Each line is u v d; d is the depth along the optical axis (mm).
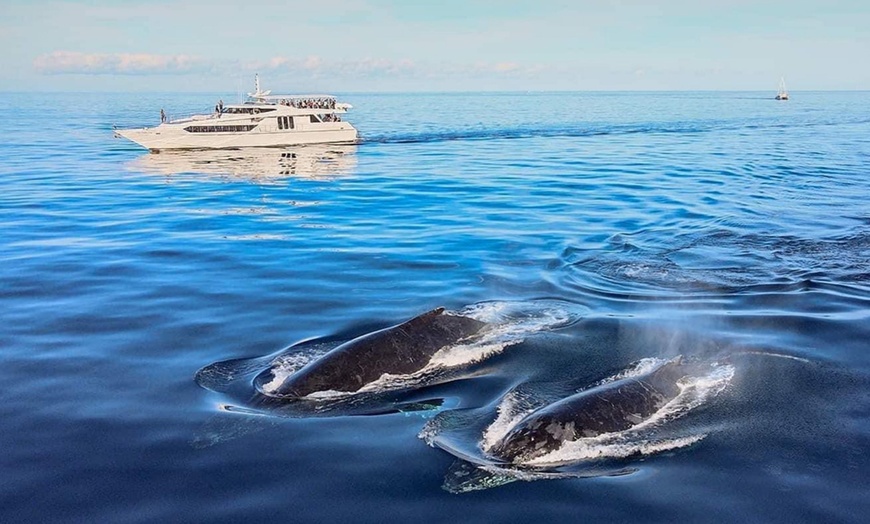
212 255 18203
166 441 8883
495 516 7336
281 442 8844
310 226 21969
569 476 8086
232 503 7590
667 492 7754
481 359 11398
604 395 9266
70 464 8367
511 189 28594
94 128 69938
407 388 10391
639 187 28609
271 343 12078
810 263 16797
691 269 16453
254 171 36875
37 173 35469
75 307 14031
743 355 11445
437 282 15570
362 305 14023
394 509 7469
